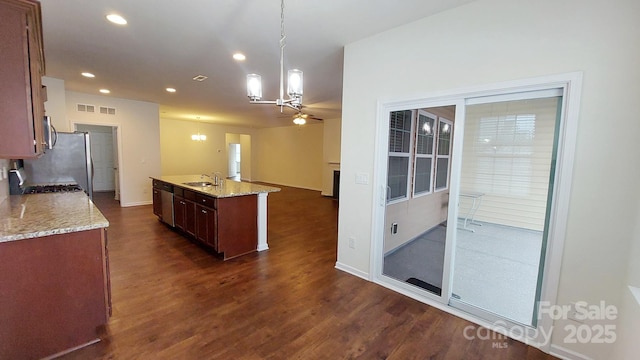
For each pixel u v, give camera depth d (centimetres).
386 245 302
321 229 508
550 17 188
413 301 264
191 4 227
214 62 365
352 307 252
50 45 311
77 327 193
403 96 262
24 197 299
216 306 249
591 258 181
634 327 151
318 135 1030
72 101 557
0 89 175
